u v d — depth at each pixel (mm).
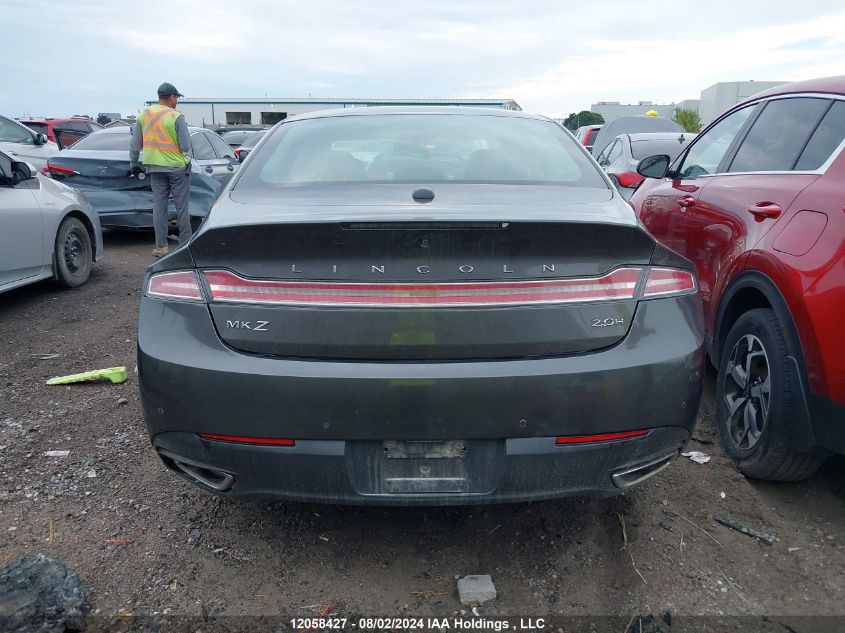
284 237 2152
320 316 2176
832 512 2930
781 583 2488
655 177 4711
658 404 2277
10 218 5652
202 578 2512
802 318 2699
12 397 4102
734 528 2812
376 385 2146
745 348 3223
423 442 2230
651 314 2301
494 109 3691
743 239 3305
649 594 2432
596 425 2232
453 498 2275
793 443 2842
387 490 2271
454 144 3164
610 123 13125
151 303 2330
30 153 12258
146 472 3234
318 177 2887
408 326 2164
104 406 3977
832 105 3215
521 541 2746
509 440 2217
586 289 2236
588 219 2250
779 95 3785
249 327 2207
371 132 3273
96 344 5109
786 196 3092
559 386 2182
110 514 2893
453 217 2152
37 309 6023
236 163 11398
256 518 2887
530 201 2539
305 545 2719
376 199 2543
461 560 2633
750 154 3781
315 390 2156
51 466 3275
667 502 2998
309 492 2285
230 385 2191
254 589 2463
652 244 2297
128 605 2365
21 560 2498
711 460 3354
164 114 7992
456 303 2172
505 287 2186
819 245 2717
